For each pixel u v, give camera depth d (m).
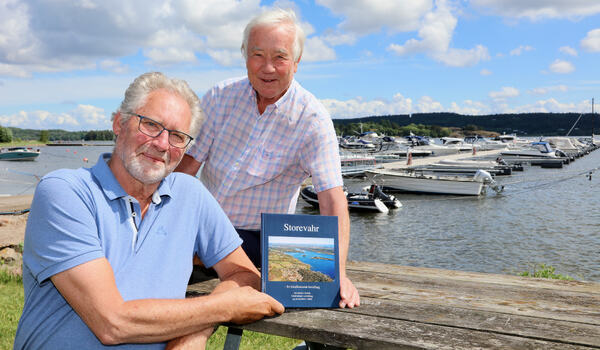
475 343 1.33
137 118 1.44
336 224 1.74
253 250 2.36
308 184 27.47
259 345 3.74
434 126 198.75
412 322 1.50
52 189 1.35
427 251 17.05
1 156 55.78
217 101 2.31
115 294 1.31
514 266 14.89
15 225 7.09
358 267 2.27
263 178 2.25
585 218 22.62
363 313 1.59
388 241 18.64
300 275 1.66
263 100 2.19
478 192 29.95
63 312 1.35
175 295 1.52
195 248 1.74
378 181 33.00
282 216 1.69
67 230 1.31
